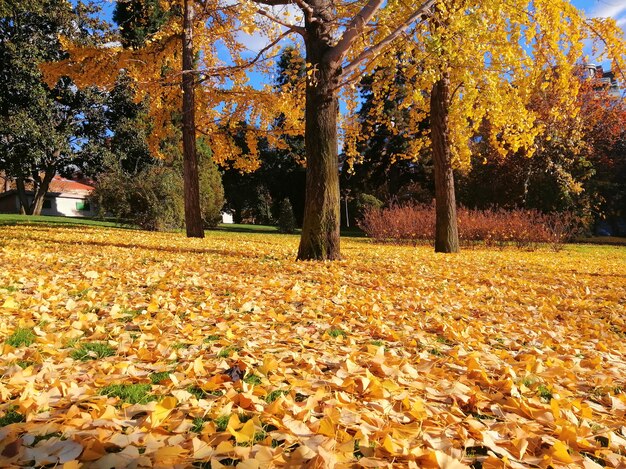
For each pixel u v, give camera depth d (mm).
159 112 17844
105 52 15484
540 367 3191
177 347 3330
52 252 9023
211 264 8133
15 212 46594
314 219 9336
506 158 25188
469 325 4602
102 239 13086
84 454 1710
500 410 2424
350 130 14805
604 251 18125
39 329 3547
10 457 1687
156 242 12805
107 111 29797
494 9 10633
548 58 12523
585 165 25797
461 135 13883
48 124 27828
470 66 11117
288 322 4242
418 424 2133
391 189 37906
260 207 46188
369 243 19844
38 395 2297
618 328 5004
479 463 1930
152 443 1815
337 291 5832
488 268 9461
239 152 18125
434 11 10656
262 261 8859
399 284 6738
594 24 11477
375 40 10992
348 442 1840
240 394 2301
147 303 4715
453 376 2975
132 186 20531
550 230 18375
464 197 27344
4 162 28812
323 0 9320
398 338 3834
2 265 6809
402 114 33188
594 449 2053
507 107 12000
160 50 16547
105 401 2240
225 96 16812
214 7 15312
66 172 31609
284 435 1918
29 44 25938
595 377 3129
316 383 2619
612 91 28156
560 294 6875
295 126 16766
